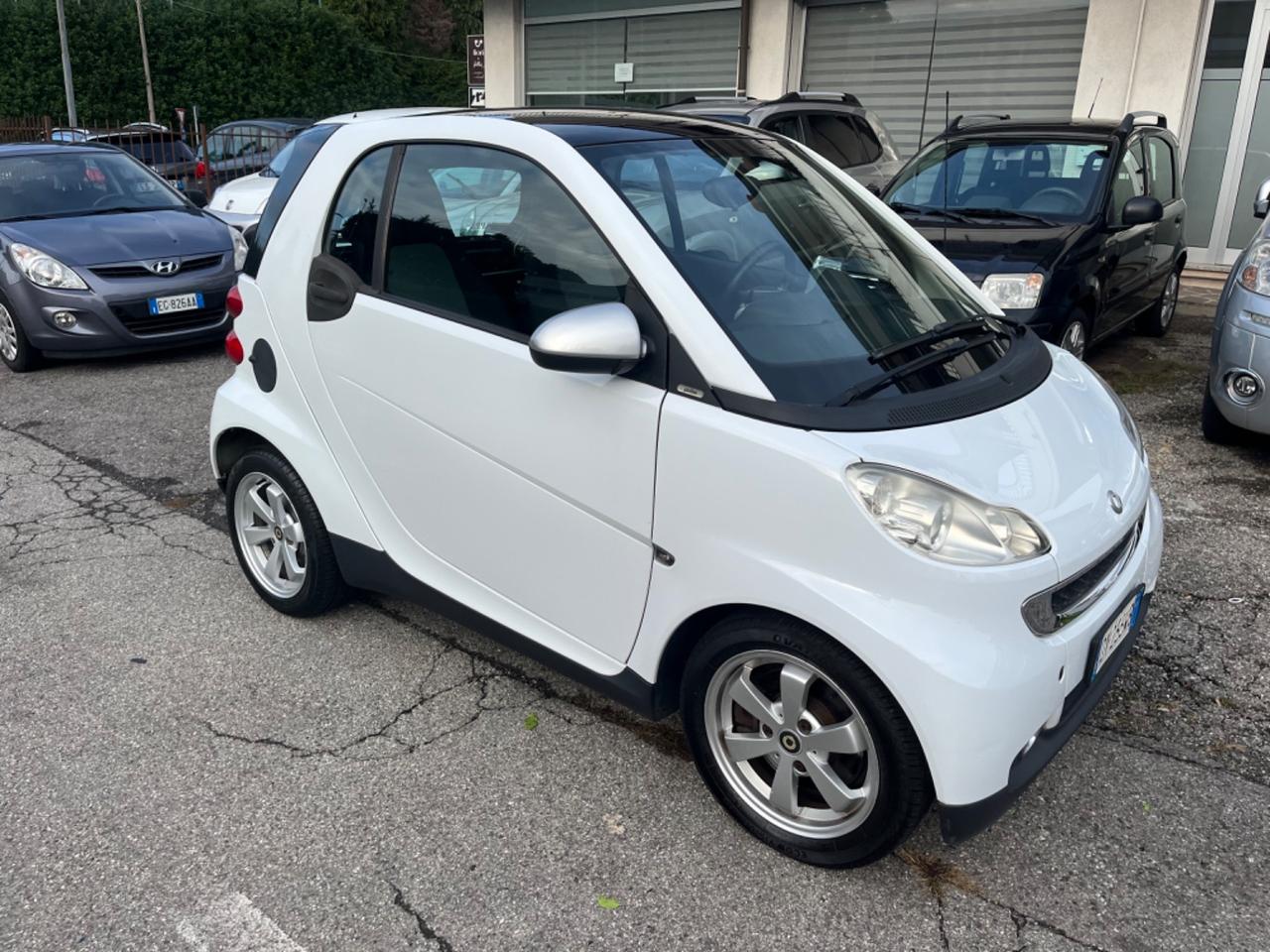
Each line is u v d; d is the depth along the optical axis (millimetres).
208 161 14422
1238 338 4938
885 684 2188
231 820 2699
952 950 2285
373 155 3160
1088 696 2475
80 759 2951
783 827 2537
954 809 2193
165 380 7066
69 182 8031
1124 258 6480
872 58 11859
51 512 4785
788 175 3111
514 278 2748
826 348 2482
